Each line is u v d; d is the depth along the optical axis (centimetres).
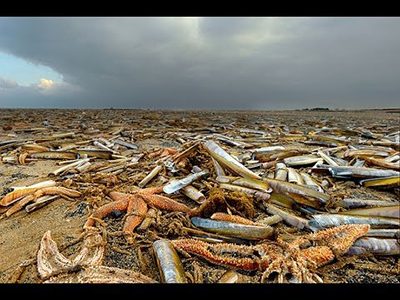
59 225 43
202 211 42
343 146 99
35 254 35
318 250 31
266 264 29
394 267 31
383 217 39
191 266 31
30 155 89
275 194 48
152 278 30
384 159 70
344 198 49
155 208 43
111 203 44
